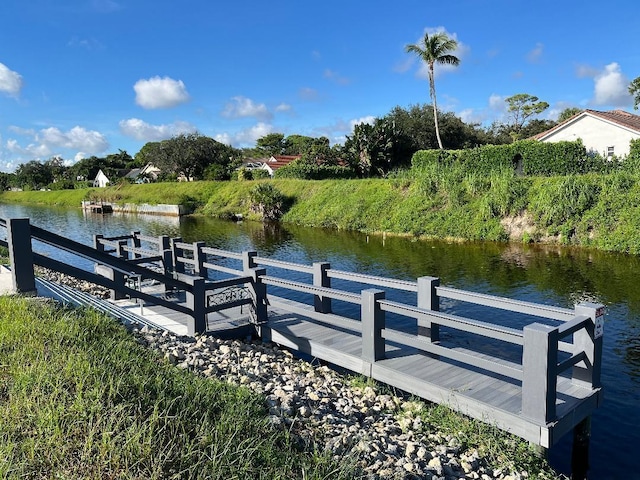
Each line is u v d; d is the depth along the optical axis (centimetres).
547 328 414
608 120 2648
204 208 3966
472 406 469
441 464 405
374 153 3819
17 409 337
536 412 421
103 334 539
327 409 493
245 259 824
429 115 4278
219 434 354
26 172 8825
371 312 561
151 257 914
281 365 635
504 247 1831
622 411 598
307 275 1422
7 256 1408
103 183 7594
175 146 5569
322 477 335
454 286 1258
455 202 2222
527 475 406
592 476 480
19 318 514
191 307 682
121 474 289
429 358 582
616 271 1357
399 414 512
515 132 6000
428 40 3409
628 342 818
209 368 540
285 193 3325
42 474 287
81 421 329
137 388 397
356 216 2586
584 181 1856
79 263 1587
